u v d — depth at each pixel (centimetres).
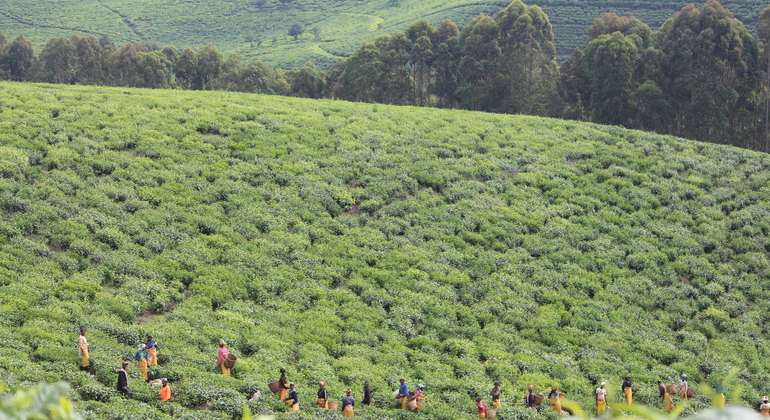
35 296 3431
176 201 4816
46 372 2631
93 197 4578
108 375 2780
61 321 3262
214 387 2836
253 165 5556
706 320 4441
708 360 3928
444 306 4191
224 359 3095
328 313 3934
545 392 3372
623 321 4281
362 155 6053
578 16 18625
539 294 4481
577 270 4775
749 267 5062
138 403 2569
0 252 3759
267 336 3553
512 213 5381
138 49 12888
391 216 5212
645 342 4059
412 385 3250
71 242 4053
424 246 4859
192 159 5472
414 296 4225
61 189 4600
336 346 3606
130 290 3784
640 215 5575
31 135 5278
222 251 4403
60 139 5294
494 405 3134
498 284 4509
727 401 3434
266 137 6097
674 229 5425
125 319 3525
